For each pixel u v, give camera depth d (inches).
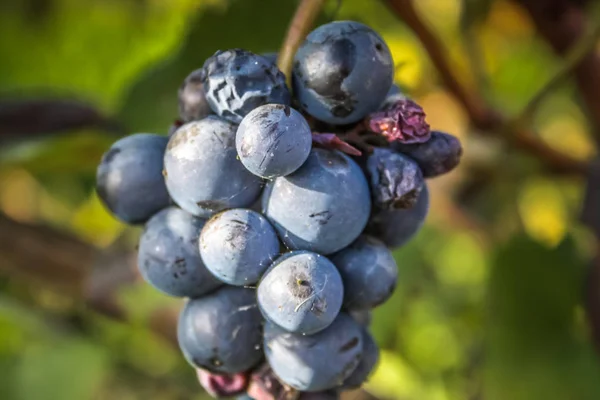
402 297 15.6
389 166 9.7
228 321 10.0
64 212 21.3
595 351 14.1
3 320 18.8
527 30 18.6
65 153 14.3
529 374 14.3
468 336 18.1
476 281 19.0
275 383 10.2
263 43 13.3
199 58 13.5
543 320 14.4
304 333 9.5
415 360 17.8
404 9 12.9
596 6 14.2
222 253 9.5
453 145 9.9
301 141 9.2
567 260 14.5
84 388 18.0
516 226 15.0
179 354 14.3
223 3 13.3
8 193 21.1
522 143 14.2
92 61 19.1
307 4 9.9
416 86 13.5
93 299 14.5
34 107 14.7
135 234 14.7
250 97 9.6
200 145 9.6
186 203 9.8
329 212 9.5
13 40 19.0
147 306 14.1
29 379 18.0
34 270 15.0
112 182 10.3
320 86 9.7
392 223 10.1
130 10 18.8
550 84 13.7
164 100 13.9
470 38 14.2
